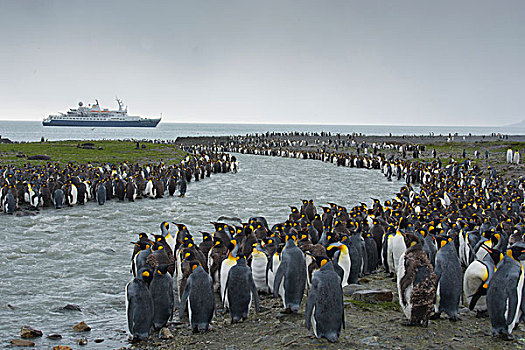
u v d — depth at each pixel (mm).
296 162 66125
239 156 79938
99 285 11469
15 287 11164
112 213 22531
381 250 12523
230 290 8352
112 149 65000
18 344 7836
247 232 11305
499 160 48906
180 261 10031
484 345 6824
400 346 6816
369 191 33594
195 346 7492
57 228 18531
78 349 7742
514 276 6891
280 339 7328
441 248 8078
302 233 10695
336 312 6953
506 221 14219
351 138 111875
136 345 7715
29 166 34500
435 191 24953
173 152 67125
